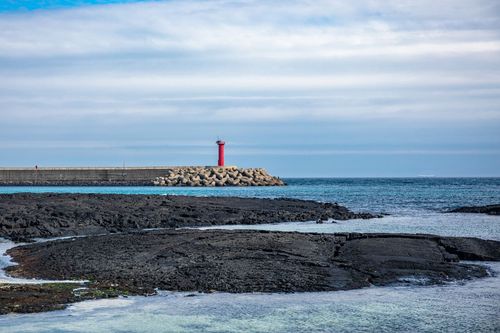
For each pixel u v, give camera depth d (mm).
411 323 17531
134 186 134750
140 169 139750
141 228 44406
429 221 50812
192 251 27641
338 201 83938
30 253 29562
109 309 18719
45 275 24000
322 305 19453
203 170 143250
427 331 16844
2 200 51438
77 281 22609
